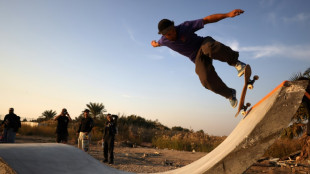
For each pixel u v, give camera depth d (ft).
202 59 10.44
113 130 26.21
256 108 9.88
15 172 8.71
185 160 31.81
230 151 8.11
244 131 8.99
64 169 10.54
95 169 11.73
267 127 7.99
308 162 24.71
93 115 72.18
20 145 10.90
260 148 7.89
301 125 29.81
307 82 8.16
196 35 10.54
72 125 67.67
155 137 61.93
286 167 24.16
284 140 33.17
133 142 54.19
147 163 27.91
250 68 9.34
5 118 30.91
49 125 78.18
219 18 9.77
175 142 49.37
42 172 9.61
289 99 8.07
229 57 9.60
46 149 11.29
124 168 23.45
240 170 7.88
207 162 9.72
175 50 11.10
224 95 10.55
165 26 10.06
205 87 10.77
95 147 41.39
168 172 13.33
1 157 9.05
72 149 12.32
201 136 58.08
